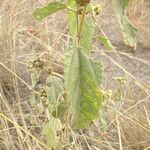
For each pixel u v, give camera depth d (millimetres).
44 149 575
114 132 656
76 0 244
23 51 801
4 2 786
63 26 855
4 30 739
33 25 817
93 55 842
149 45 891
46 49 723
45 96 418
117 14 224
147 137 652
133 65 854
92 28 311
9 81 731
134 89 753
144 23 913
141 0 954
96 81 261
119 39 900
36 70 405
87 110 260
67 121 381
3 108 658
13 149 593
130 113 691
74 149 562
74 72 258
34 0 836
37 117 653
